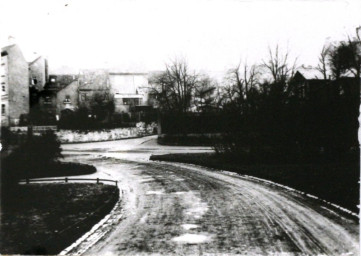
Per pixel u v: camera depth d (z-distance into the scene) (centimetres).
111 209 1922
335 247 1222
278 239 1330
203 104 6103
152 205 1994
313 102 3122
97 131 5612
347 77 2761
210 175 2961
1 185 2192
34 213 1772
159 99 5953
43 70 6719
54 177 3056
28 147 3047
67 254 1219
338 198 1856
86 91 6688
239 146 3578
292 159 3309
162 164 3681
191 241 1338
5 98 5281
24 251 1212
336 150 3064
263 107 3422
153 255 1198
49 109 6419
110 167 3572
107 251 1245
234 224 1554
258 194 2164
